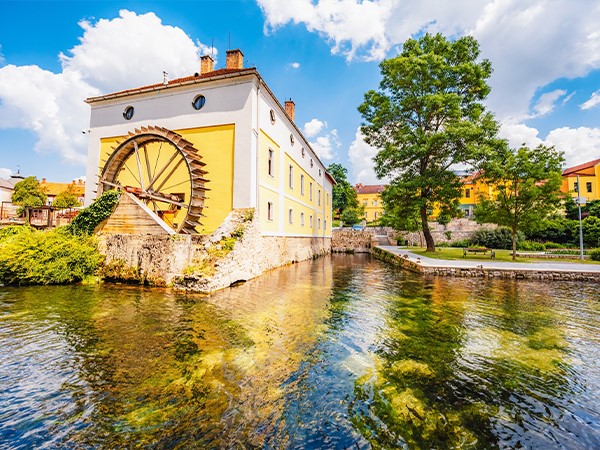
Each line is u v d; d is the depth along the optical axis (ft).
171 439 8.66
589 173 116.47
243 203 39.50
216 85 42.29
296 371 13.21
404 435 9.11
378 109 68.64
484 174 55.42
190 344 15.92
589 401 11.28
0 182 137.90
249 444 8.50
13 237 34.47
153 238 30.68
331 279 39.58
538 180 51.39
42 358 13.96
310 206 76.54
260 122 42.75
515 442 8.93
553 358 15.11
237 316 21.08
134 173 48.39
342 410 10.35
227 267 31.40
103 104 49.78
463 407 10.73
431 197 62.75
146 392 11.21
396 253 66.44
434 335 18.29
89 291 27.76
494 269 41.37
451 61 64.54
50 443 8.47
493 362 14.58
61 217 62.64
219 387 11.66
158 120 45.42
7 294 26.35
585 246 75.05
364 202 205.16
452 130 54.60
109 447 8.30
